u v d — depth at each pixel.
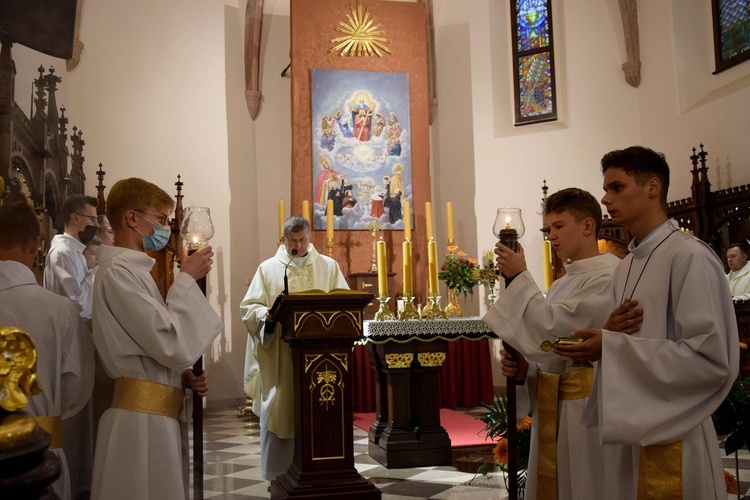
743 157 8.05
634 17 9.72
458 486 4.42
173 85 8.99
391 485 4.48
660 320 1.91
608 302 2.34
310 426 3.39
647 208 2.03
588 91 9.91
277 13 9.99
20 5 4.97
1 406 1.03
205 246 2.63
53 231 5.98
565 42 10.07
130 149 8.59
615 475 2.04
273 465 4.26
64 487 2.22
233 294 9.11
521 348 2.33
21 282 2.26
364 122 9.59
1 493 0.88
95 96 8.41
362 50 9.69
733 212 7.78
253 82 9.60
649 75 9.58
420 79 9.85
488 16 10.42
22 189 5.21
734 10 8.64
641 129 9.70
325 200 9.35
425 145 9.78
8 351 1.09
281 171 9.74
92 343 2.50
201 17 9.30
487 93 10.29
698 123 8.73
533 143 10.00
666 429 1.81
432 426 5.12
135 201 2.52
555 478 2.42
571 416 2.40
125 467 2.25
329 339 3.45
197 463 2.72
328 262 4.82
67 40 5.48
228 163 9.30
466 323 5.01
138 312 2.27
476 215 10.00
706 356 1.78
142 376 2.34
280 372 4.19
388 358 5.08
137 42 8.78
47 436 1.03
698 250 1.88
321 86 9.49
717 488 1.85
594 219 2.61
